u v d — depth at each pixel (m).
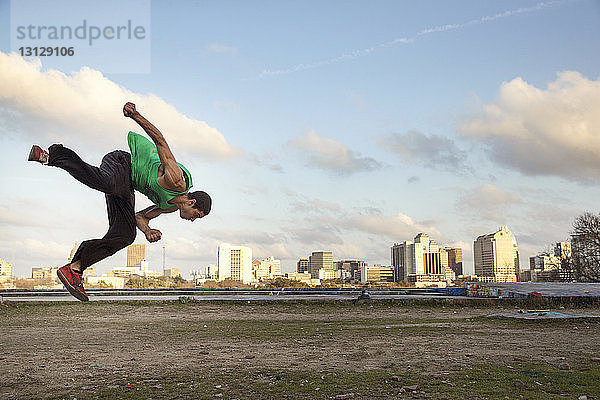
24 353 13.31
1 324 20.98
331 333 17.59
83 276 6.09
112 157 5.85
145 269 163.75
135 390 8.88
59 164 5.21
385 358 12.18
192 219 6.01
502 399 8.11
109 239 6.07
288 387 9.02
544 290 33.06
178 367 11.11
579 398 8.13
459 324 20.67
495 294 33.69
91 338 16.52
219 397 8.38
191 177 5.92
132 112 5.17
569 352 13.13
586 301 30.06
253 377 9.91
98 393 8.70
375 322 22.00
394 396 8.36
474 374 10.07
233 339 16.11
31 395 8.62
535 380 9.51
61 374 10.40
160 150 5.46
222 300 30.59
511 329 18.67
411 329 18.72
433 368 10.80
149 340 15.95
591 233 50.94
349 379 9.62
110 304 29.33
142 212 6.39
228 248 171.25
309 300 30.72
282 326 20.36
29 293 35.34
